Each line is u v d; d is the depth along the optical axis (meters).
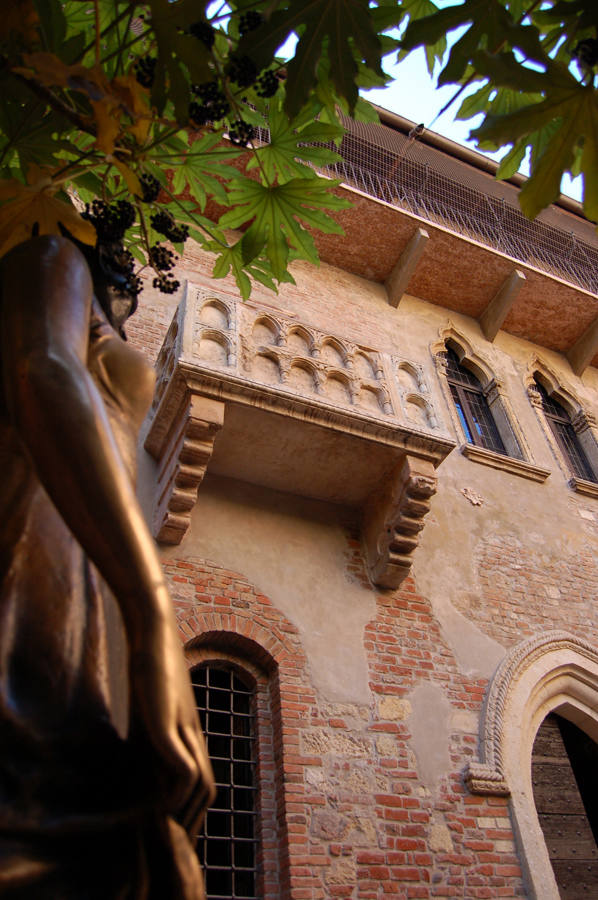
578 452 10.78
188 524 5.90
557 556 8.48
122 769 0.87
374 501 7.03
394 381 7.00
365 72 2.46
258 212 2.74
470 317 11.52
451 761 6.02
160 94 1.90
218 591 5.98
